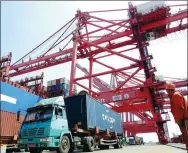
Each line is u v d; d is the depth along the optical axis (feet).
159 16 109.70
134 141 161.89
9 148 56.39
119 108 123.75
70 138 42.06
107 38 123.65
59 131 39.01
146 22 113.70
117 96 112.47
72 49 131.75
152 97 111.96
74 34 131.44
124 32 119.03
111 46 127.34
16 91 92.43
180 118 14.43
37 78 135.44
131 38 122.93
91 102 53.42
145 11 110.22
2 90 83.87
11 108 86.28
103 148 64.28
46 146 35.63
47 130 36.60
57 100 42.19
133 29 115.24
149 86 108.47
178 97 14.65
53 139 36.94
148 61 117.91
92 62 134.51
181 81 142.82
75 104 50.60
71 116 49.93
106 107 67.15
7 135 71.10
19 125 79.56
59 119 40.09
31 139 37.35
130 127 188.85
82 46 130.52
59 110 41.47
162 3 107.96
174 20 108.68
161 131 126.93
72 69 117.80
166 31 114.73
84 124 48.01
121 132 80.79
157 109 116.16
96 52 132.26
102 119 60.18
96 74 116.78
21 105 93.35
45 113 39.55
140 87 110.63
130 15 116.57
